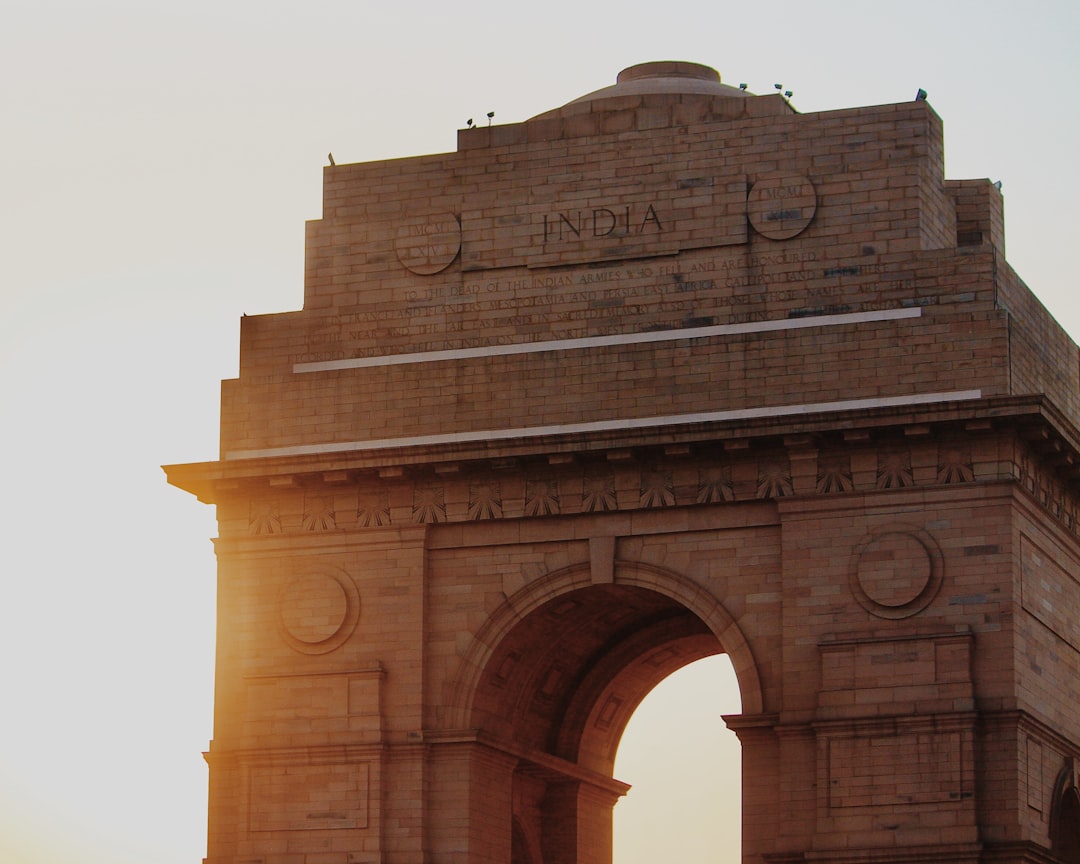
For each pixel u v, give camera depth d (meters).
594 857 101.75
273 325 95.19
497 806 92.31
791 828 85.88
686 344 90.56
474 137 94.81
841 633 86.62
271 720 91.69
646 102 93.69
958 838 83.88
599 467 90.25
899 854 84.12
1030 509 87.75
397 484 92.19
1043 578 88.75
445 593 91.44
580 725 99.88
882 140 90.81
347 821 90.00
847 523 87.31
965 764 84.38
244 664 92.56
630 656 99.69
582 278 92.44
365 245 95.00
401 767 90.25
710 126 92.44
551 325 92.25
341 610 91.69
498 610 90.75
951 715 84.69
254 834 90.81
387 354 93.75
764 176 91.50
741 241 91.19
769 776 87.12
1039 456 88.50
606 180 93.06
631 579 89.62
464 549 91.56
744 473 88.81
